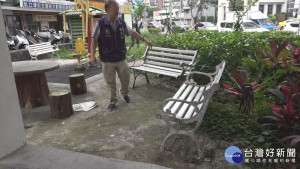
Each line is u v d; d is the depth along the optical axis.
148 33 19.81
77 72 7.61
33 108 4.53
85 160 2.64
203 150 2.87
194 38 6.74
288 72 3.56
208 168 2.56
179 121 2.72
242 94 3.10
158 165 2.52
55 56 10.98
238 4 8.77
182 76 4.70
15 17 17.11
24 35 11.31
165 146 3.00
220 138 3.12
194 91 3.71
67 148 3.07
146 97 4.89
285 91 2.88
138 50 11.39
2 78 2.65
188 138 3.16
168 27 11.09
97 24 3.92
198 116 2.66
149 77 6.34
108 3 3.82
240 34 6.74
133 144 3.10
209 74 4.10
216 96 4.48
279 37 6.31
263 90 3.85
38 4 16.89
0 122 2.66
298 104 2.87
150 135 3.31
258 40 5.58
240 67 4.56
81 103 4.59
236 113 3.52
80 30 11.77
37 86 4.55
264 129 3.12
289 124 2.72
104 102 4.70
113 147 3.05
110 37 3.95
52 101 3.94
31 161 2.65
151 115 3.99
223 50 5.14
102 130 3.53
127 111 4.21
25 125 3.77
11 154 2.79
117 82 6.05
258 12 19.91
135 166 2.51
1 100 2.65
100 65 8.62
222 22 17.19
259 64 4.27
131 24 22.64
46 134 3.46
